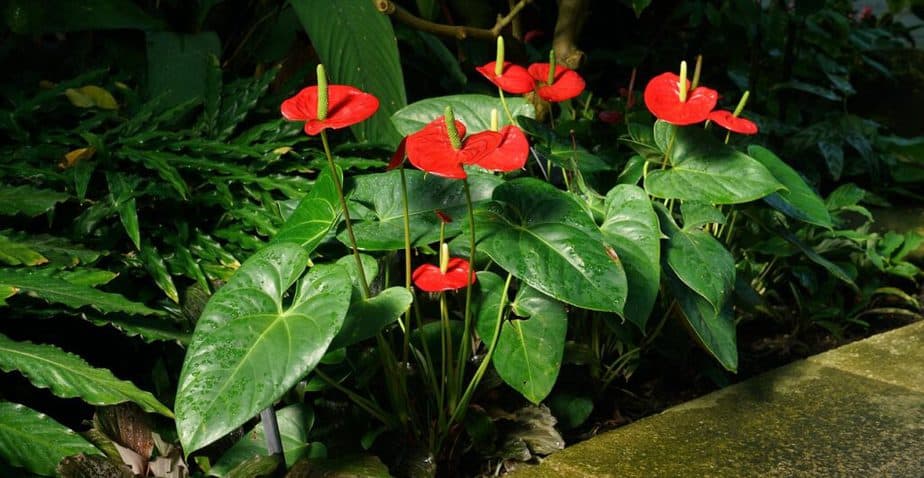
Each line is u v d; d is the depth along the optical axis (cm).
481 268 255
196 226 273
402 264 268
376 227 244
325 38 297
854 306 315
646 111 321
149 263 258
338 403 249
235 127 291
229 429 211
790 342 301
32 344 233
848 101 477
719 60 450
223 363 215
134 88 316
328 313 216
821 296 309
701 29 430
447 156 222
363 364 248
